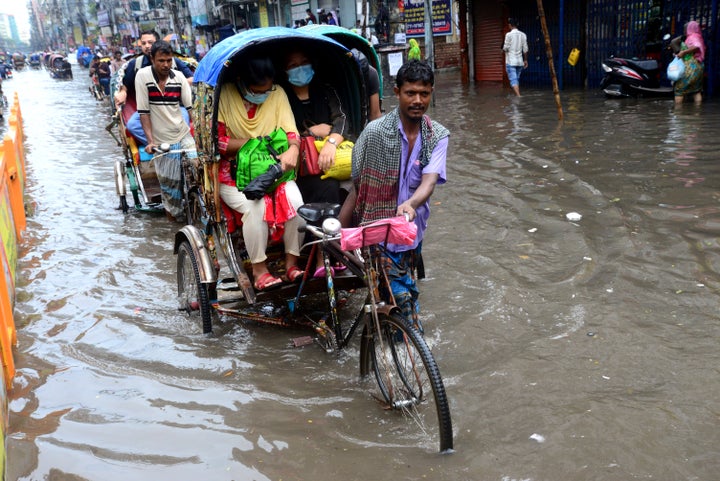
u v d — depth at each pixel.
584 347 3.98
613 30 14.95
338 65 4.84
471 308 4.68
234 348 4.46
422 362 3.25
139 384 3.98
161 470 3.13
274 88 4.52
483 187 7.67
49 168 11.62
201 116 4.41
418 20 22.50
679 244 5.32
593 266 5.14
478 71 20.09
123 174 8.43
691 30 11.49
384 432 3.34
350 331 4.14
